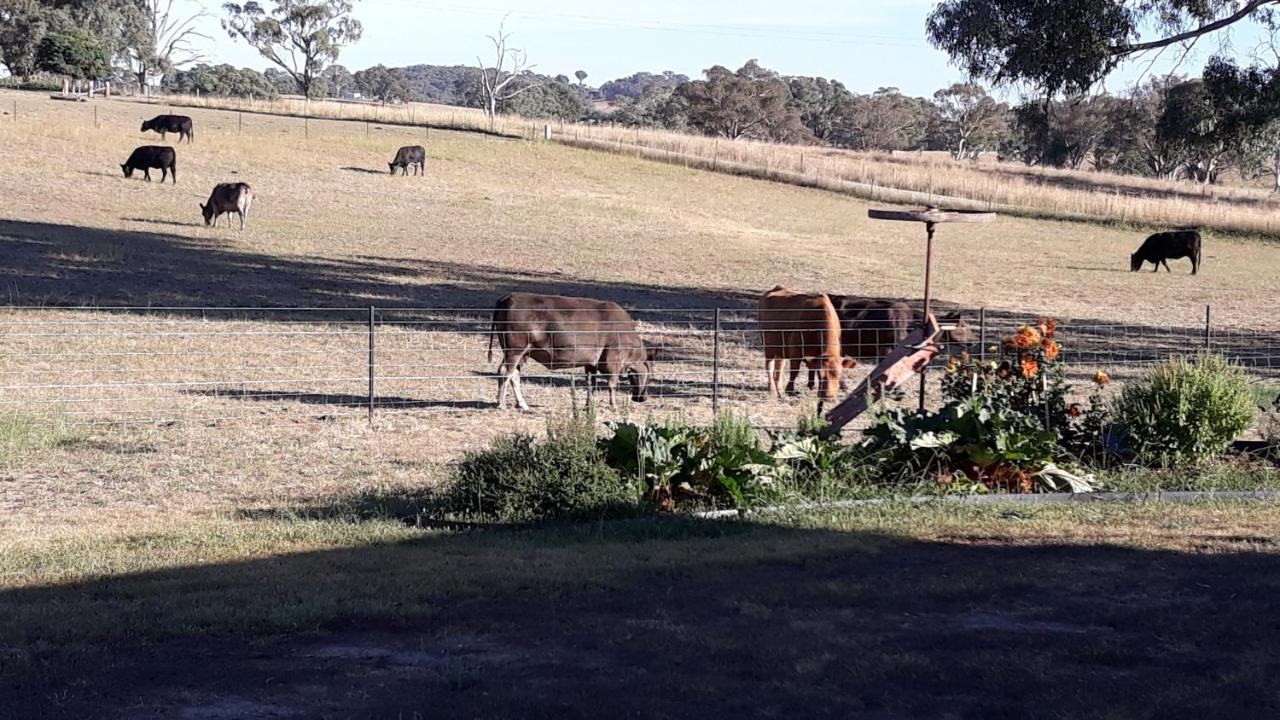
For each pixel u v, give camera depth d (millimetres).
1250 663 5809
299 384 16609
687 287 29625
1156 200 53125
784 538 8641
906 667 5770
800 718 5180
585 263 32719
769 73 118688
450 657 6008
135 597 7211
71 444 12898
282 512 10141
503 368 15086
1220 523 8984
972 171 66812
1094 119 76625
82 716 5184
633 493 9867
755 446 10508
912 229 45000
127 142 46125
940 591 7090
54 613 6742
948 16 27172
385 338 20422
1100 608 6750
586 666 5848
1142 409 11367
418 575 7566
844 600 6961
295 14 113562
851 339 16766
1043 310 28328
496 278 29203
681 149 61469
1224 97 27031
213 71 117250
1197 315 28188
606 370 15312
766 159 60188
